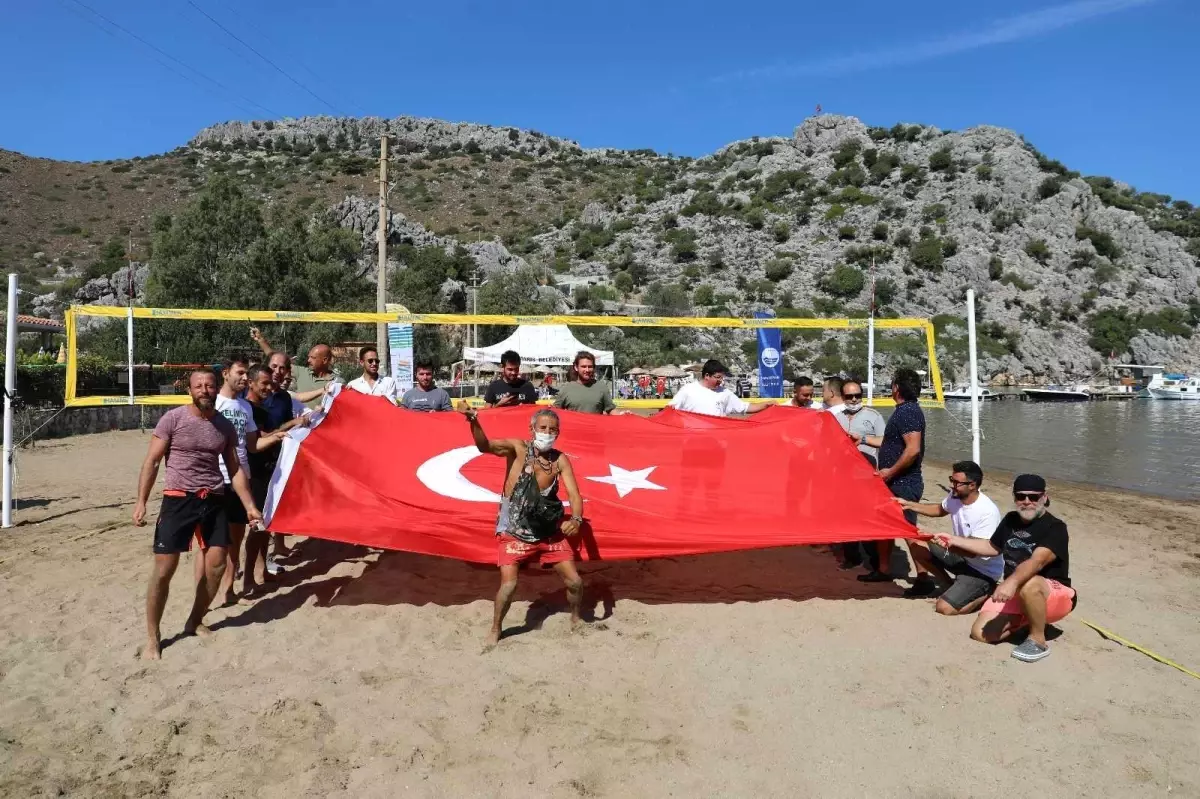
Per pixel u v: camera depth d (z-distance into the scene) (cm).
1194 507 1151
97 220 10731
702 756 336
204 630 464
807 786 315
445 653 443
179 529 428
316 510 491
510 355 705
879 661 439
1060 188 11769
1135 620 531
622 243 11625
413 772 320
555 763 328
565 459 464
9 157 12350
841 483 548
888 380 7050
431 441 581
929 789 314
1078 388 7706
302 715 365
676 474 566
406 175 14588
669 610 523
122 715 364
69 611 501
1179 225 11756
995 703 388
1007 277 10294
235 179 13188
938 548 551
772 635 478
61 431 1691
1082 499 1235
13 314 768
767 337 952
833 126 14062
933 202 11681
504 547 457
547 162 16275
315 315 819
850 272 9775
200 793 303
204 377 427
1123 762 335
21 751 330
